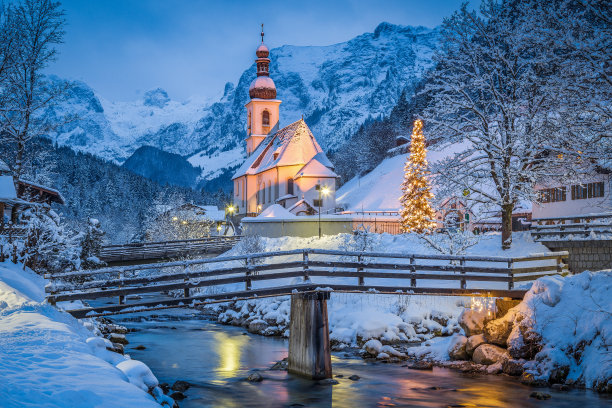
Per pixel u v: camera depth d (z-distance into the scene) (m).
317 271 24.72
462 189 40.50
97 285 21.70
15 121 42.88
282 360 26.80
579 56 29.19
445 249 38.56
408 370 24.72
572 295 24.05
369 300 33.94
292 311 25.27
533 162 40.72
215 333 35.75
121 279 21.98
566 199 46.00
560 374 21.75
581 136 30.44
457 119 41.19
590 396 19.92
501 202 39.59
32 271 32.53
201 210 113.75
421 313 31.86
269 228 62.16
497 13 40.81
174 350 30.03
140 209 176.38
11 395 9.99
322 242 52.66
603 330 21.62
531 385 21.69
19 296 21.48
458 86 40.59
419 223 54.75
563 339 22.69
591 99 28.56
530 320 24.06
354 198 115.62
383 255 25.69
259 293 23.44
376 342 28.00
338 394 21.27
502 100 40.44
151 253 56.75
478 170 40.22
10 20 42.50
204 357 28.23
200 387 22.45
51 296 20.97
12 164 47.59
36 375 11.59
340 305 33.94
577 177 37.50
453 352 25.98
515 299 26.50
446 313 31.80
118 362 15.39
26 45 42.59
